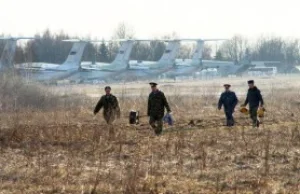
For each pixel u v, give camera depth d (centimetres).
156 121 6194
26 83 11550
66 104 10738
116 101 6744
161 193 3322
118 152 4800
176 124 7412
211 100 11825
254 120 6975
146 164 4244
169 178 3741
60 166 4181
